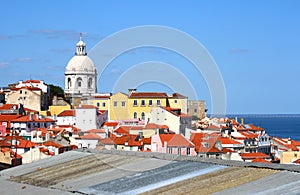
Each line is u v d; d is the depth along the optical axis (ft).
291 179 191.11
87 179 242.17
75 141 507.71
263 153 506.07
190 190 200.85
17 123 613.93
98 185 228.02
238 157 440.04
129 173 239.91
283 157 501.56
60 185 239.91
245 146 510.58
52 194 227.61
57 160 291.99
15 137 517.96
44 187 241.55
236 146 486.38
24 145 494.59
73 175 254.06
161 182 216.13
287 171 201.57
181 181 213.25
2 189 251.19
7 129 617.62
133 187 216.13
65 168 270.26
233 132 532.73
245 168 215.51
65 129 574.15
